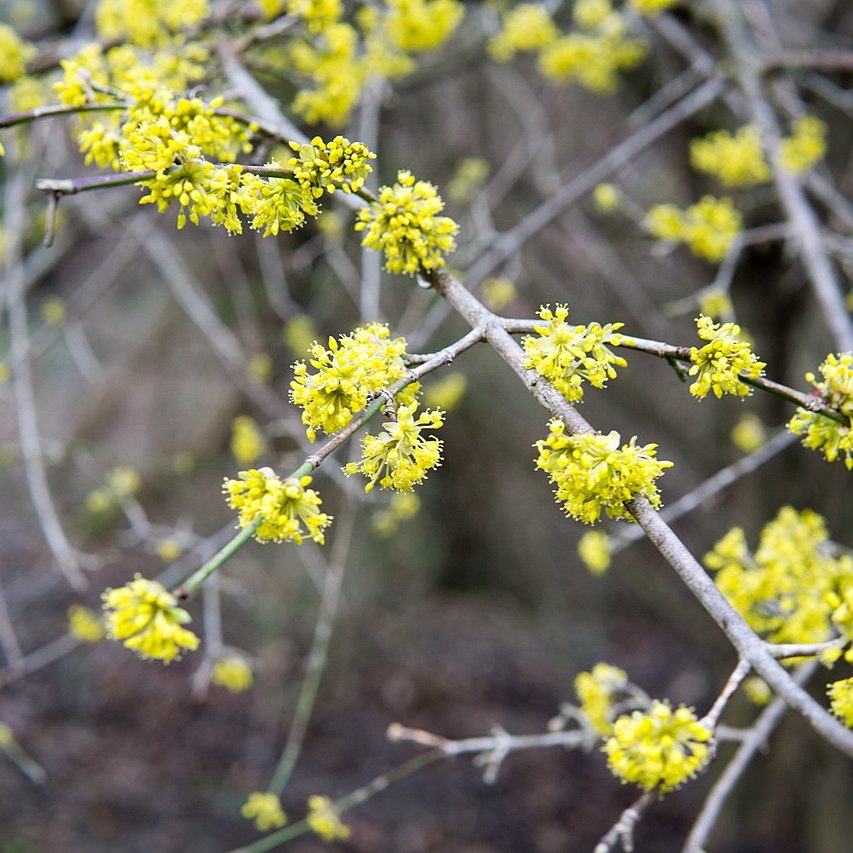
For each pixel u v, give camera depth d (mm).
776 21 5582
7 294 4000
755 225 5375
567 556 10492
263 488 1387
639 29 4648
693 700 8898
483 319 1596
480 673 9430
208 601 3738
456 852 7156
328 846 6973
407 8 3367
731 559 2500
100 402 9281
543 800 7969
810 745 6590
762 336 5641
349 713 8477
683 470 7797
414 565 9344
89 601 8453
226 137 1675
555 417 1462
